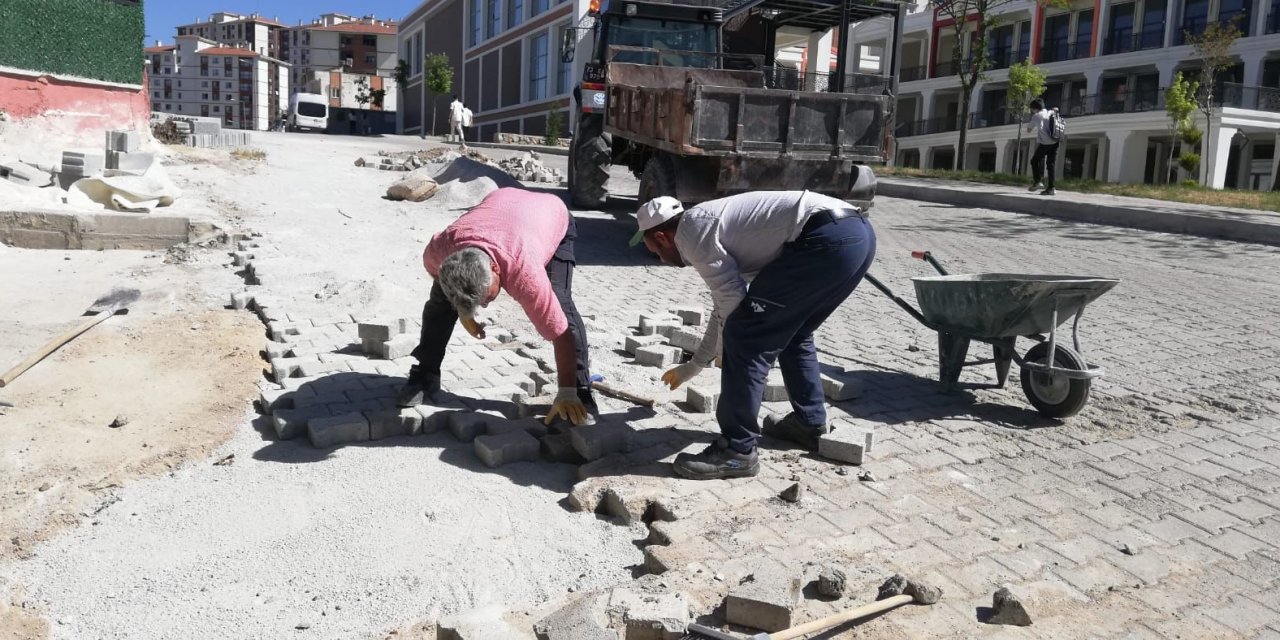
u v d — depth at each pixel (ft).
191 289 23.73
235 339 19.27
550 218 14.21
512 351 19.84
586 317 23.88
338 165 51.39
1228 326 25.44
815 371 14.69
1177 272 34.14
